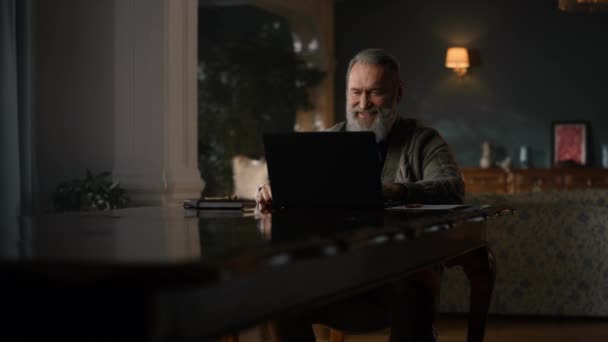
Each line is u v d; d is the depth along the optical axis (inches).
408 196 104.7
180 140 203.6
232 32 432.1
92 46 203.8
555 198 197.6
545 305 198.5
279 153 96.0
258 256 44.3
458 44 416.2
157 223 72.4
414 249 76.2
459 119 416.2
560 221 197.6
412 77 422.3
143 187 196.2
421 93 420.8
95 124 203.2
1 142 180.7
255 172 325.7
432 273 101.7
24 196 190.7
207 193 387.9
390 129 120.2
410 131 120.4
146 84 199.0
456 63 402.9
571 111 404.2
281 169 96.3
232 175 388.8
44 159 206.1
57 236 56.6
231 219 77.6
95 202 185.5
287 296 51.2
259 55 410.6
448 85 418.0
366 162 92.0
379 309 106.3
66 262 38.5
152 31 198.8
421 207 94.8
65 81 205.5
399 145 119.4
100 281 36.9
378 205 93.0
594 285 196.9
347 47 429.7
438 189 107.1
